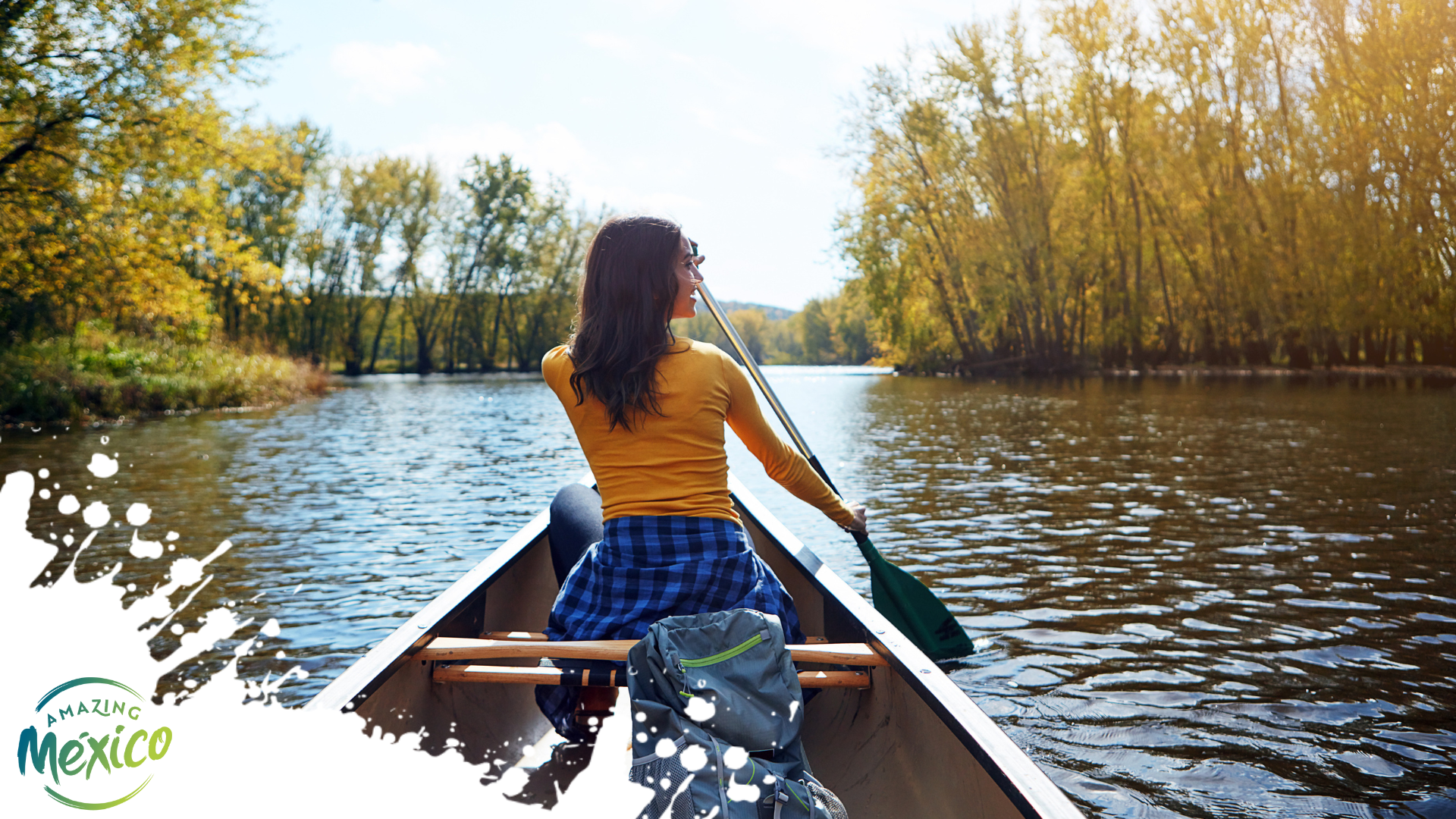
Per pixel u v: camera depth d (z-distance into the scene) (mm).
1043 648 3434
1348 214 25547
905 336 33969
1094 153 28516
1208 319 30500
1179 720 2785
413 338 51688
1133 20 26984
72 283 14750
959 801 1357
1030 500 6570
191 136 14445
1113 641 3514
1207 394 18984
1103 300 30406
